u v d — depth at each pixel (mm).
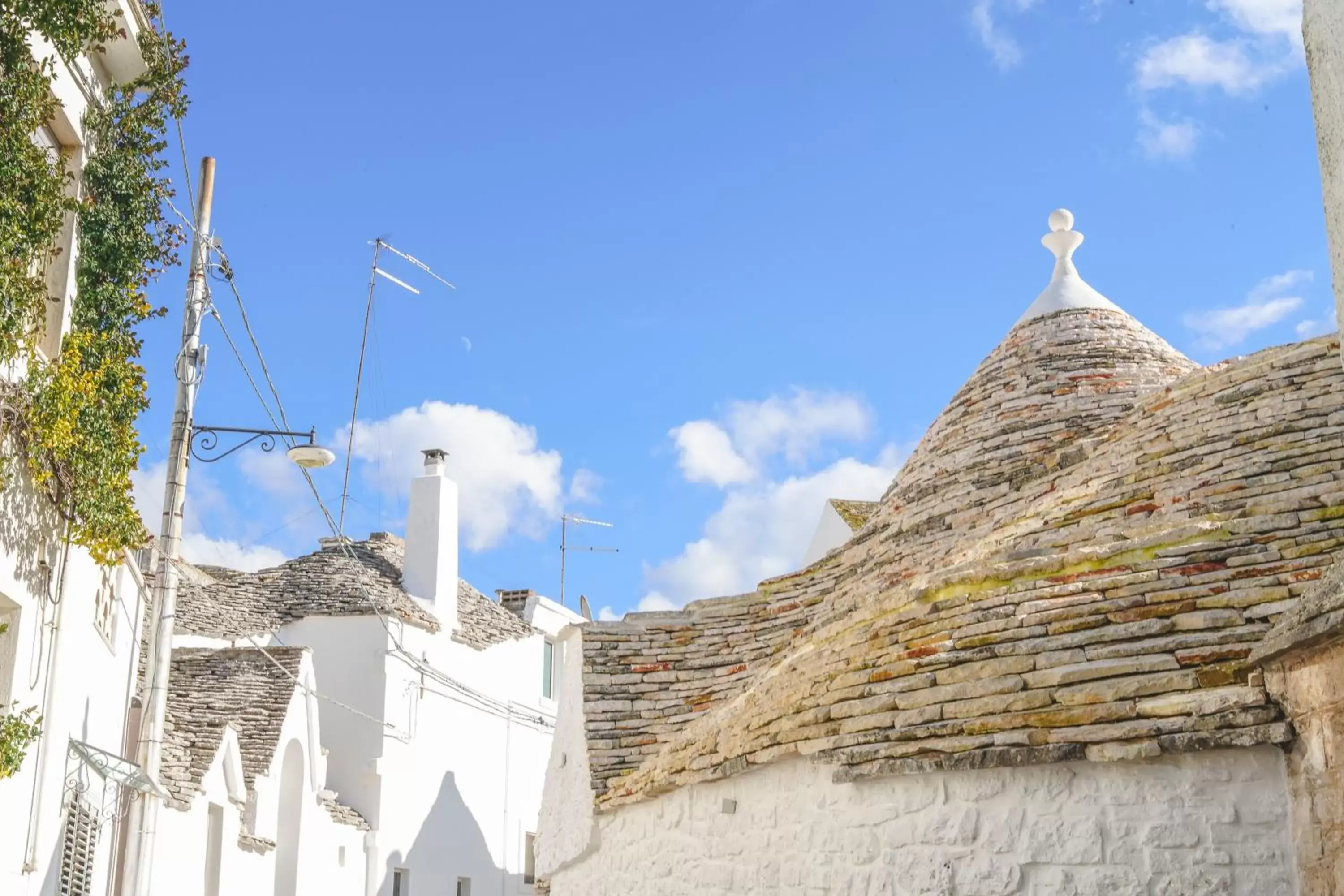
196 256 13328
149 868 11852
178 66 11883
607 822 11969
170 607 12297
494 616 28250
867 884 8414
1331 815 6711
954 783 8070
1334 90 5848
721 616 13641
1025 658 8148
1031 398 12961
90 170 11133
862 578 12508
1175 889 7270
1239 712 7160
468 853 25047
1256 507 8742
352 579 24406
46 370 9828
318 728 20578
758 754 9453
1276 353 10625
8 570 9492
